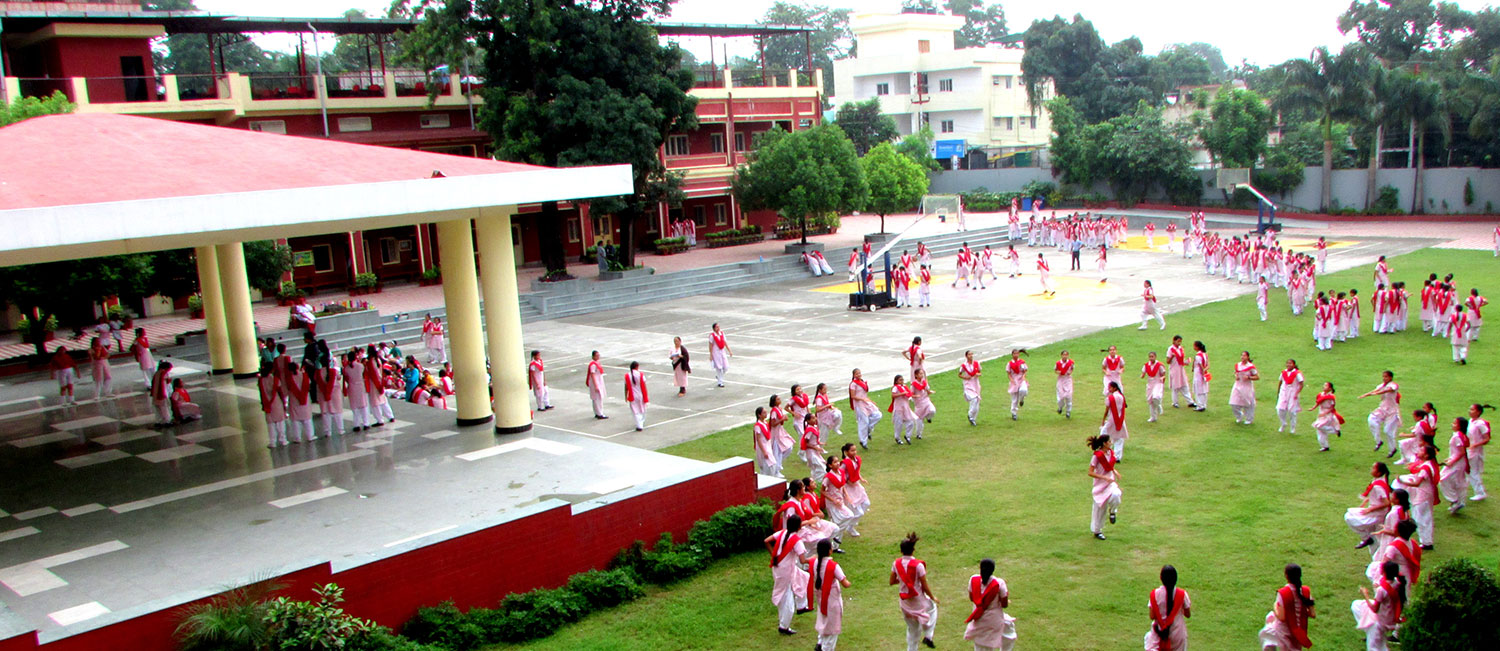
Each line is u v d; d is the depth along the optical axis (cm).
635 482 1489
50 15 3419
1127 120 6184
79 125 1730
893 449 1862
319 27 4078
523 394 1839
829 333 3092
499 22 3847
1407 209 5300
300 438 1823
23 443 1900
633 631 1181
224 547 1293
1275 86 5397
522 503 1420
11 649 945
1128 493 1536
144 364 2459
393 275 4519
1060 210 6412
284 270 3306
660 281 4072
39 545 1327
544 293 3816
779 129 4862
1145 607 1147
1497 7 5366
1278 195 5731
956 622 1145
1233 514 1417
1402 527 1070
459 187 1550
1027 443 1842
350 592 1138
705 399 2322
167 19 3656
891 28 7744
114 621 1009
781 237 5534
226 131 1814
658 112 4006
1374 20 5891
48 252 1367
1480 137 4997
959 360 2581
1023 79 7319
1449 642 909
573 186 1712
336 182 1515
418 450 1738
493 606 1245
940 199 5609
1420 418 1479
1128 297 3450
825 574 1071
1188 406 2048
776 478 1606
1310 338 2612
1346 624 1080
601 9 4022
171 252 2797
